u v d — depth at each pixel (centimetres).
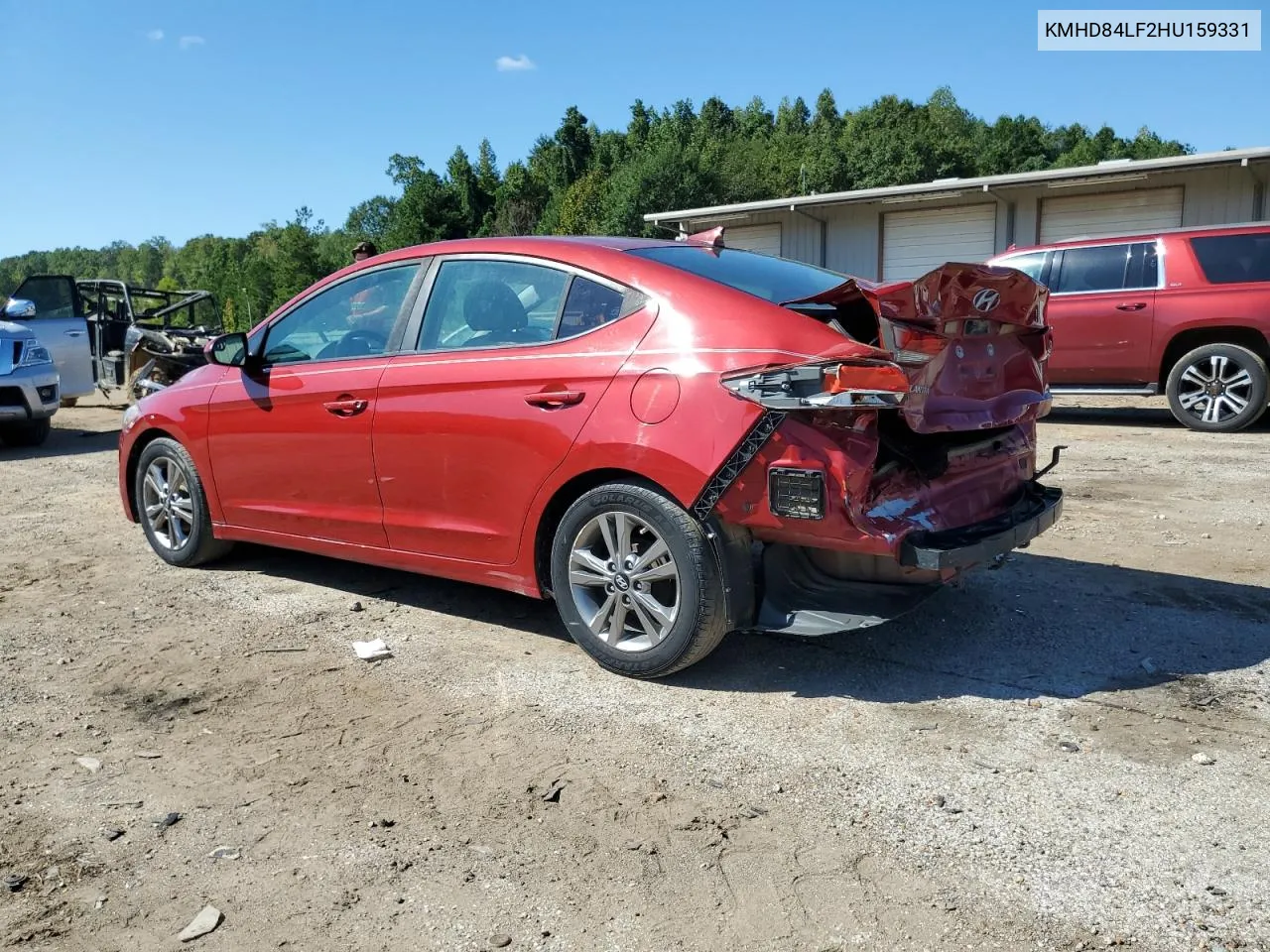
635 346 370
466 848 277
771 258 450
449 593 510
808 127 11994
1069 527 618
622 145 10156
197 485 543
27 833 288
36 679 403
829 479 331
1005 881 256
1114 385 1062
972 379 375
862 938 235
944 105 11100
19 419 1052
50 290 1338
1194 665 394
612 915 246
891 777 309
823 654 412
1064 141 11038
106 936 242
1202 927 235
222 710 371
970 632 435
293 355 496
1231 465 813
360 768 324
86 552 606
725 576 359
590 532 391
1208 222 1761
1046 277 1081
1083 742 331
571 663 409
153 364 1196
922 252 2058
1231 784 301
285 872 268
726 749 331
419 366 433
